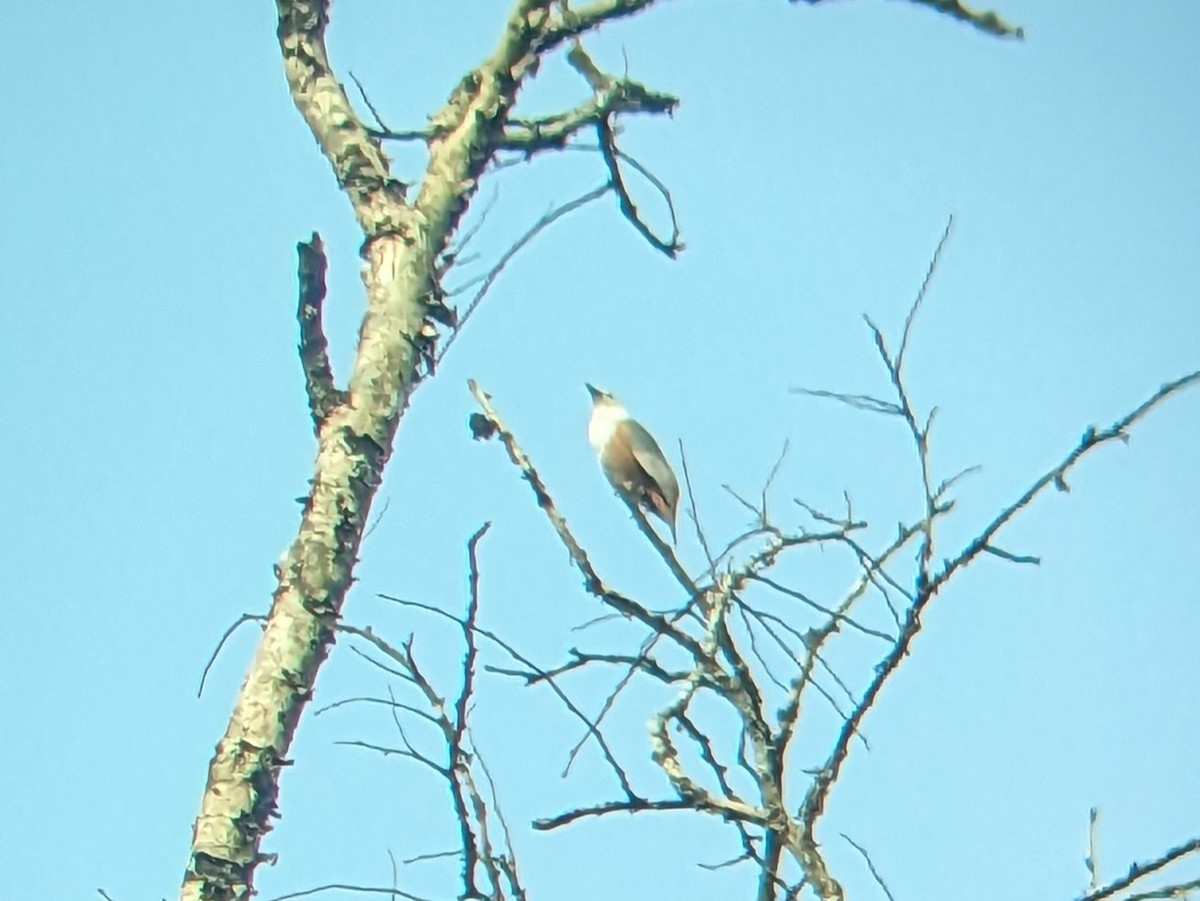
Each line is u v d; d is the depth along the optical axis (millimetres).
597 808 8836
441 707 8773
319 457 10414
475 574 8859
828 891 8789
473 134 11383
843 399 9078
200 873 9469
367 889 8891
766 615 9195
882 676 8961
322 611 10047
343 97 11750
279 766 9789
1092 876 9086
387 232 11070
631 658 8992
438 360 10852
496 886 8695
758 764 9008
